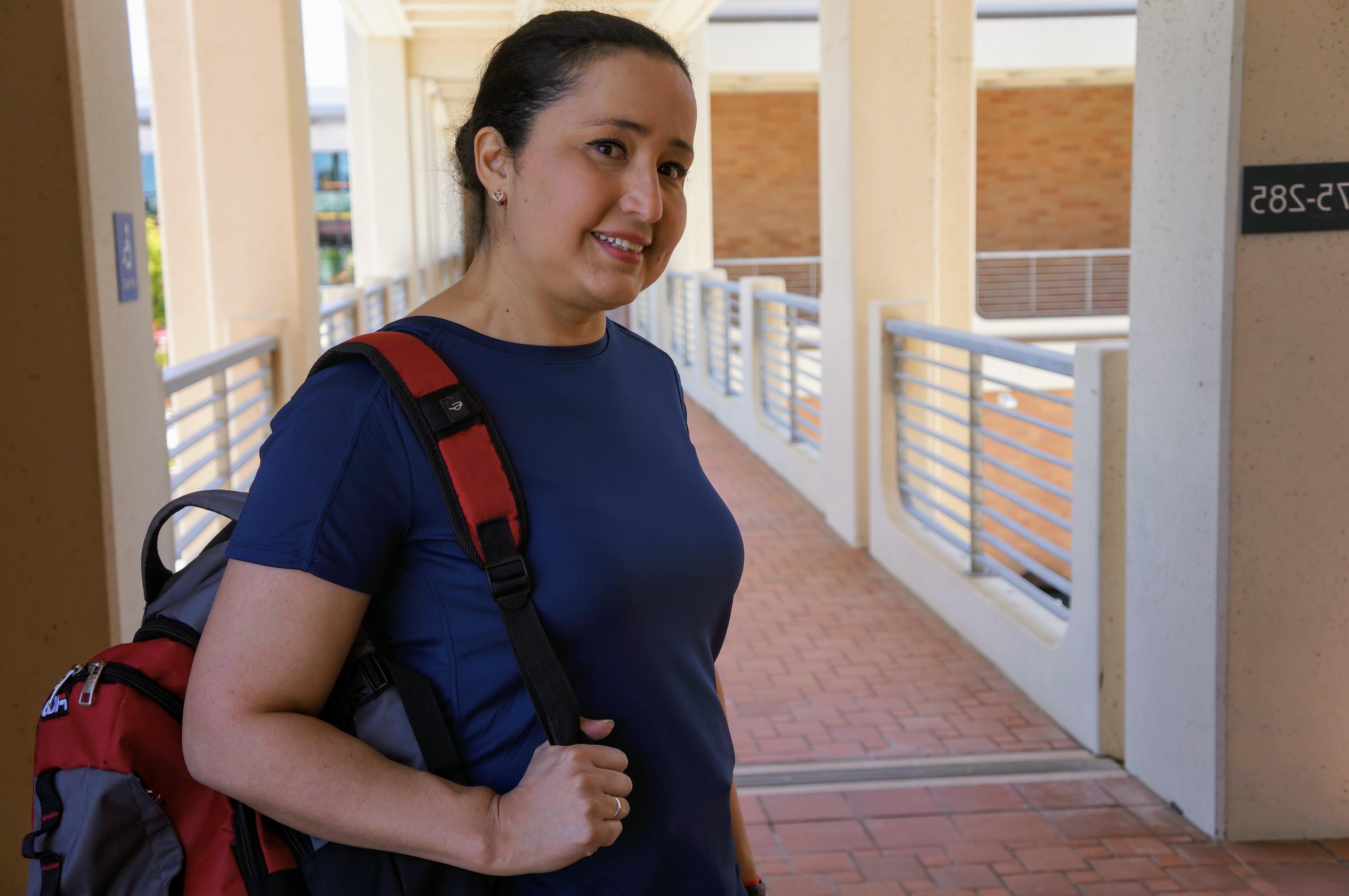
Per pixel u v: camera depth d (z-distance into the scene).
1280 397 3.00
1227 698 3.11
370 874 1.05
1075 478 3.84
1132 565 3.51
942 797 3.45
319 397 1.07
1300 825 3.16
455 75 12.52
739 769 3.67
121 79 2.68
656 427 1.28
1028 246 17.80
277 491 1.03
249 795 1.01
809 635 5.00
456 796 1.05
